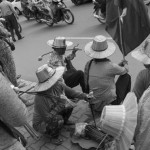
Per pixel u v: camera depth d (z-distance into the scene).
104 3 8.88
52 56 4.61
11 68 4.36
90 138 3.51
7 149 2.07
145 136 1.88
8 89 1.83
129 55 6.39
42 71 3.43
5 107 1.79
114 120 1.79
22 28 12.91
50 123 3.64
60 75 3.49
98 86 3.78
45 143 3.81
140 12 4.10
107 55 3.66
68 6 14.02
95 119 3.95
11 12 10.29
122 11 4.10
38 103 3.60
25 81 6.17
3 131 2.04
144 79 2.95
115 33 4.27
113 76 3.77
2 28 4.60
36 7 12.34
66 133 3.92
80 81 4.70
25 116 1.92
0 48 4.19
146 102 1.95
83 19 10.95
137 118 1.91
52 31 10.64
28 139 3.96
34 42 9.81
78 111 4.41
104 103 3.85
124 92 3.92
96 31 8.91
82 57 6.97
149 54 3.01
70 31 9.80
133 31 4.17
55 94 3.66
